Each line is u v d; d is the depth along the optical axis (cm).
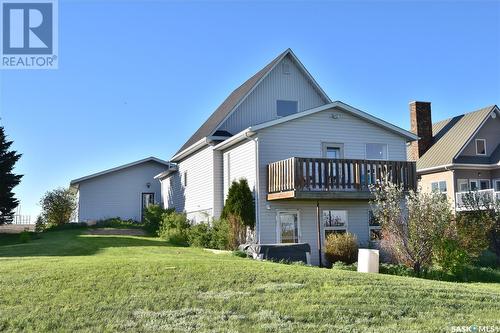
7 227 3856
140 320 737
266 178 1864
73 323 728
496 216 1934
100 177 3303
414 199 1514
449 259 1517
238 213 1844
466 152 2994
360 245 1894
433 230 1476
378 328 710
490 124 3091
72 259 1202
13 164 2975
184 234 2114
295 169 1700
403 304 827
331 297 844
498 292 1005
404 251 1505
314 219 1906
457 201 2747
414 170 1884
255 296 845
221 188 2209
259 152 1872
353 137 2008
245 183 1873
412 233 1486
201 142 2292
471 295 921
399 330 704
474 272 1564
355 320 743
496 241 1928
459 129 3175
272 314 757
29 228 3769
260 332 689
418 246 1483
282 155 1897
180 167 2862
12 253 1623
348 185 1777
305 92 2591
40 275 971
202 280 934
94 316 754
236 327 707
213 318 742
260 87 2494
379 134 2053
